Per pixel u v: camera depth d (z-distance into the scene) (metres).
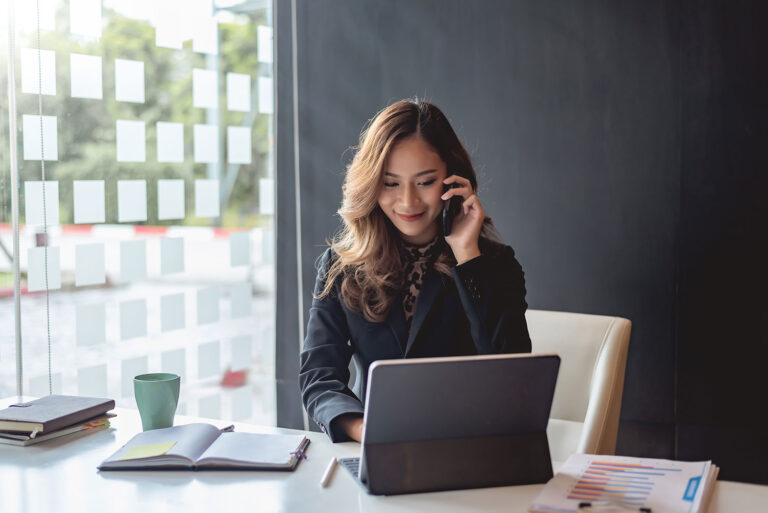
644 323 2.80
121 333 2.74
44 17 2.47
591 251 2.87
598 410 1.85
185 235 2.97
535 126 2.92
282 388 3.37
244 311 3.25
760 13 2.57
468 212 1.72
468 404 1.21
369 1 3.16
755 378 2.65
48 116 2.49
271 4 3.29
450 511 1.11
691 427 2.75
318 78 3.27
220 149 3.11
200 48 3.00
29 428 1.46
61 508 1.12
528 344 1.70
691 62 2.67
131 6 2.74
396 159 1.67
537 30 2.90
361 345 1.76
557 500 1.12
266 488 1.21
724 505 1.11
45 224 2.49
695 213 2.71
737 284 2.66
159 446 1.35
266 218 3.35
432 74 3.08
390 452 1.20
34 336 2.48
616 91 2.79
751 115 2.61
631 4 2.75
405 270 1.78
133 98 2.76
